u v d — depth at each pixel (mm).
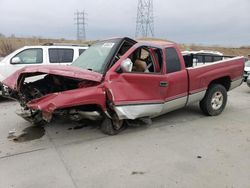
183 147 4668
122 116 4816
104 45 5438
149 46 5309
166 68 5438
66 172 3803
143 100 5039
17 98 5547
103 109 4707
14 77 5406
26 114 5141
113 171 3818
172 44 5746
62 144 4812
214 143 4859
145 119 5371
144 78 5031
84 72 4672
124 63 4719
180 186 3408
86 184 3490
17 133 5383
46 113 4281
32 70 4824
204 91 6270
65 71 4617
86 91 4488
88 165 4008
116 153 4418
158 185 3438
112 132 5219
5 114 6867
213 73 6375
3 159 4223
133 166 3963
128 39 5293
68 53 9609
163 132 5441
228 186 3398
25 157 4289
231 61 6879
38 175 3730
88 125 5809
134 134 5309
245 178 3590
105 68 4789
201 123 6070
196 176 3650
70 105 4316
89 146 4711
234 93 10625
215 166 3936
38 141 4961
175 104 5727
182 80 5699
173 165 3980
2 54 26828
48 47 9367
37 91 5168
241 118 6527
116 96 4668
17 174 3758
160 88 5293
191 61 7082
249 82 10992
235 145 4762
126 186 3428
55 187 3432
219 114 6832
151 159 4191
